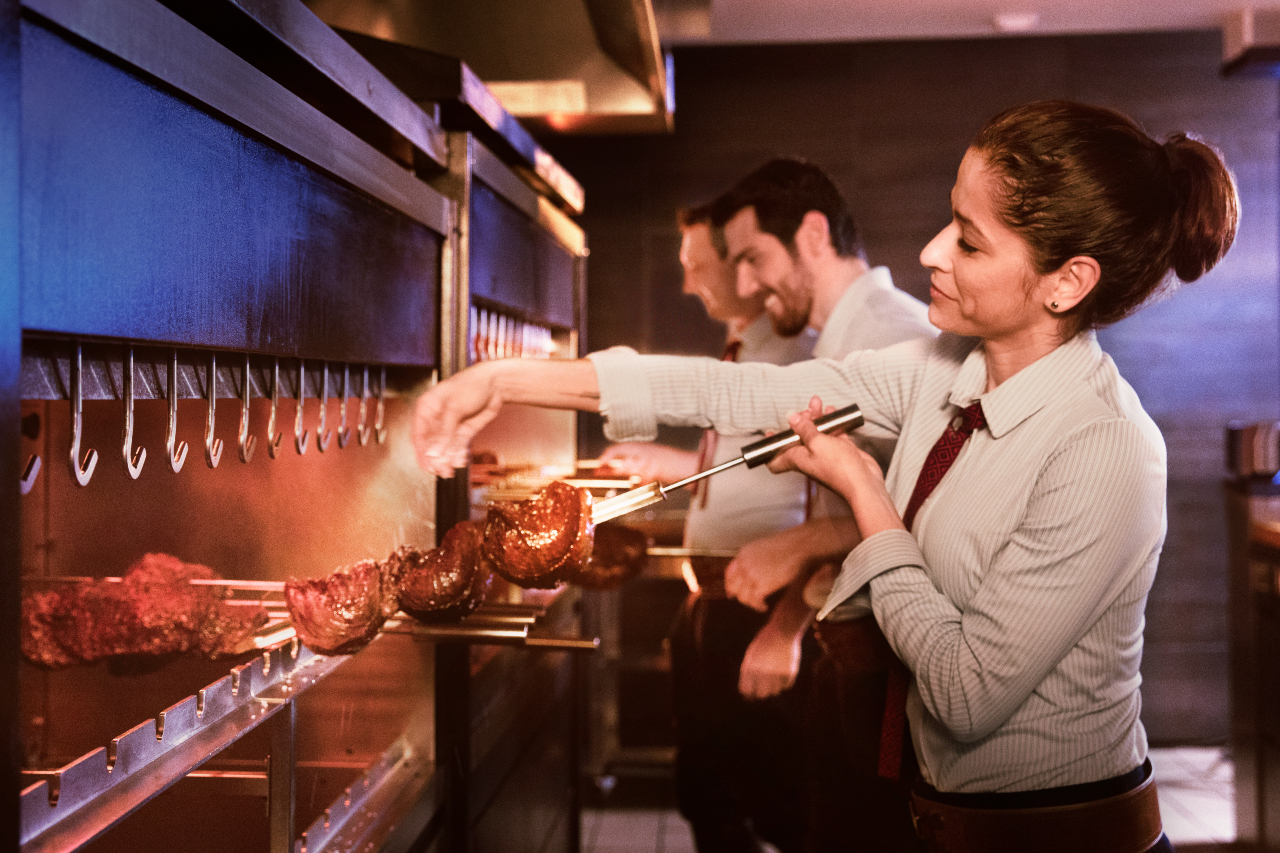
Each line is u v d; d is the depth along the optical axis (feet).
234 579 3.74
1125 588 3.07
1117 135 2.93
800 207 6.92
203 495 3.68
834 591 3.45
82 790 2.04
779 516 6.79
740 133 11.37
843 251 6.94
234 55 2.25
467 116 4.20
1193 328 11.18
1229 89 11.01
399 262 3.57
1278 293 11.14
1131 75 11.08
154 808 2.81
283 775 2.78
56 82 1.66
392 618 3.42
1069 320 3.23
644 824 9.89
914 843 4.00
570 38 6.18
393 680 4.04
